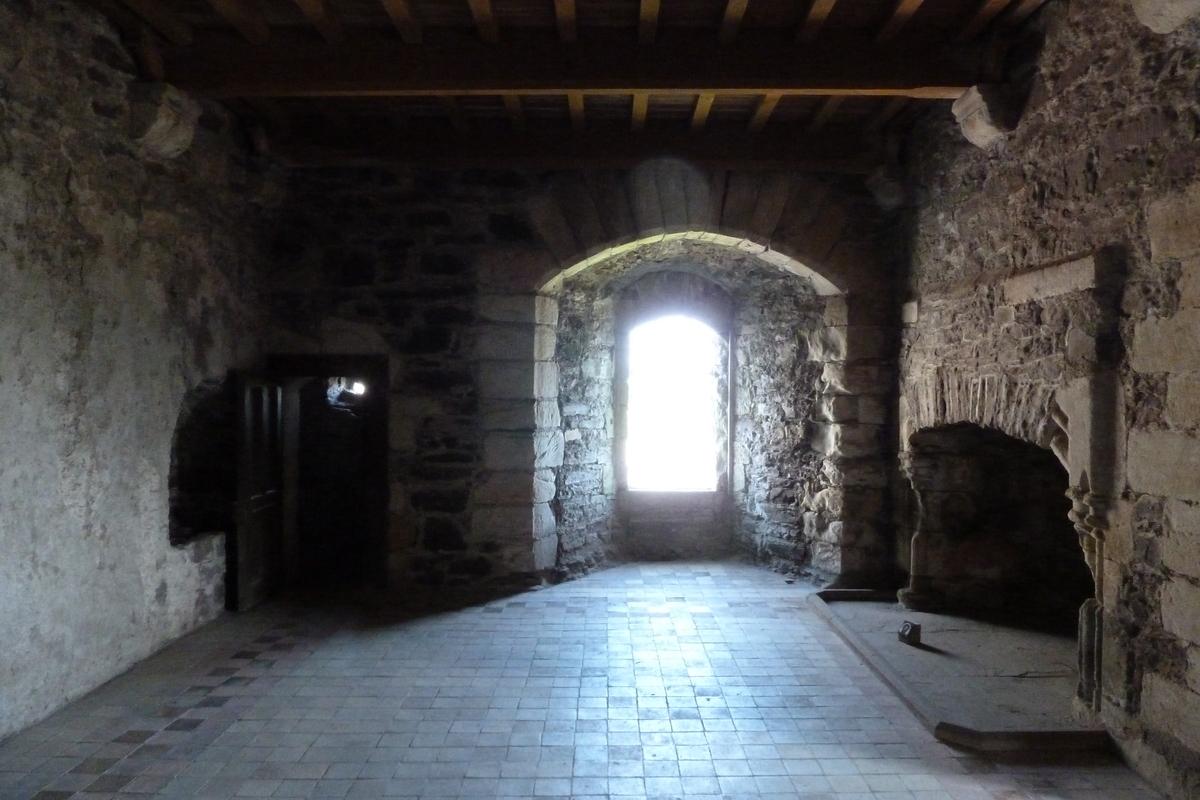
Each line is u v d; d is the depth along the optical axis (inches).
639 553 251.1
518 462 206.1
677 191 204.2
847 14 138.4
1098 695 121.3
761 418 242.7
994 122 141.8
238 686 142.3
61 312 128.9
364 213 204.8
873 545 210.5
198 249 171.5
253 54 147.1
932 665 150.4
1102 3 116.3
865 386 209.3
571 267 207.5
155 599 158.9
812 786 108.7
